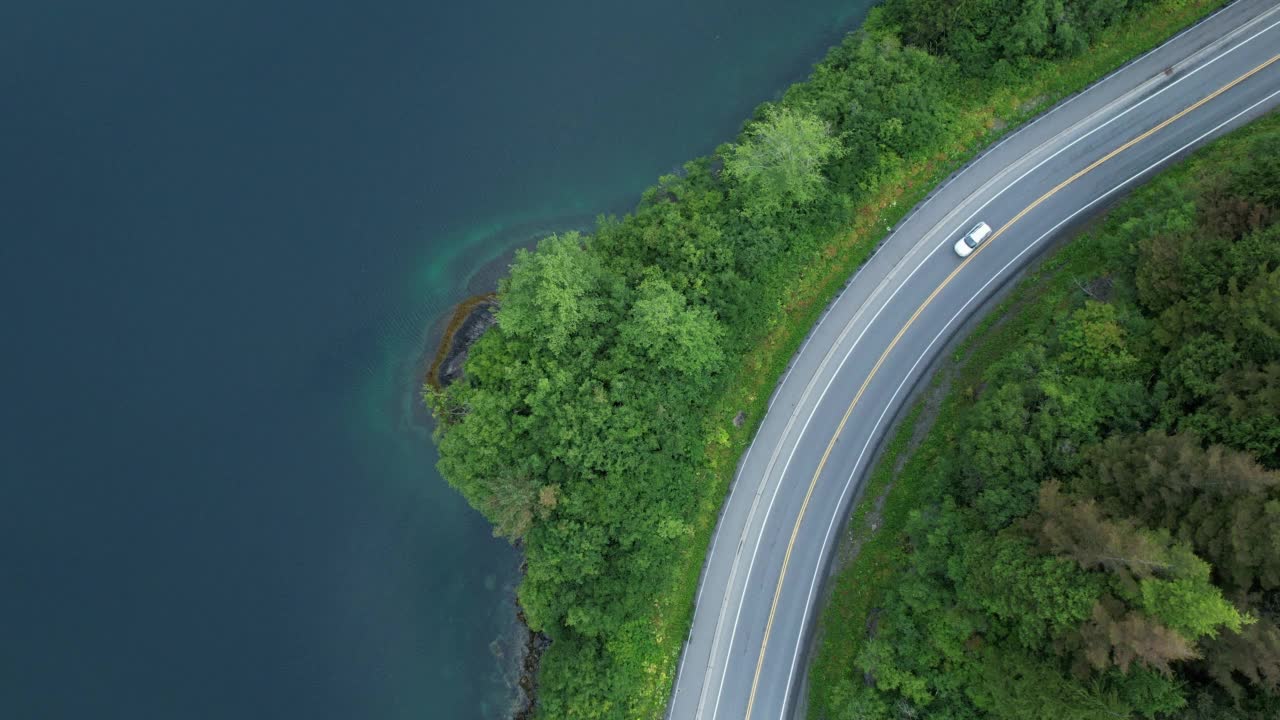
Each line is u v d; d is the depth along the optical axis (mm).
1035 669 50500
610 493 62188
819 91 71188
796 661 70188
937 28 69938
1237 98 68625
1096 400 53969
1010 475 54844
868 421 72125
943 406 69250
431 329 78438
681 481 67000
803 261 72750
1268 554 42719
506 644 74688
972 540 54438
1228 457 44688
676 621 71125
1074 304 64500
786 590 71250
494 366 64812
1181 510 47188
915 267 72688
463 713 73625
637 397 64375
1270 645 42312
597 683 64188
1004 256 71500
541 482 63156
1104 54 70750
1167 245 54750
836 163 69000
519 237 79812
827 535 71375
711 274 67250
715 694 70500
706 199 69125
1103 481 50375
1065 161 71062
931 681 57750
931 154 72250
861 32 76000
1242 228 53938
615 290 64688
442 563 75938
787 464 72625
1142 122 70188
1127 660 43906
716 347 65750
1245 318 48469
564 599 63875
